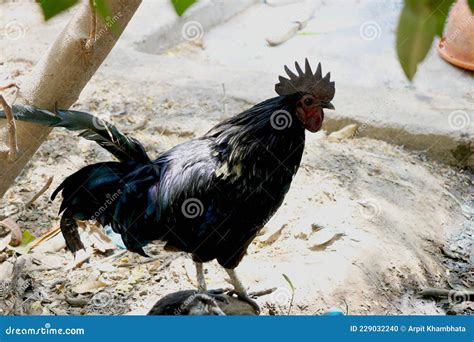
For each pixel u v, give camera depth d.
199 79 6.62
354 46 8.09
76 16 3.14
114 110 5.95
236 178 3.26
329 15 9.11
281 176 3.34
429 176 5.39
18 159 3.43
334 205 4.62
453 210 5.07
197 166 3.35
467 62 7.15
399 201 4.85
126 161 3.44
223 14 8.92
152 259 4.23
